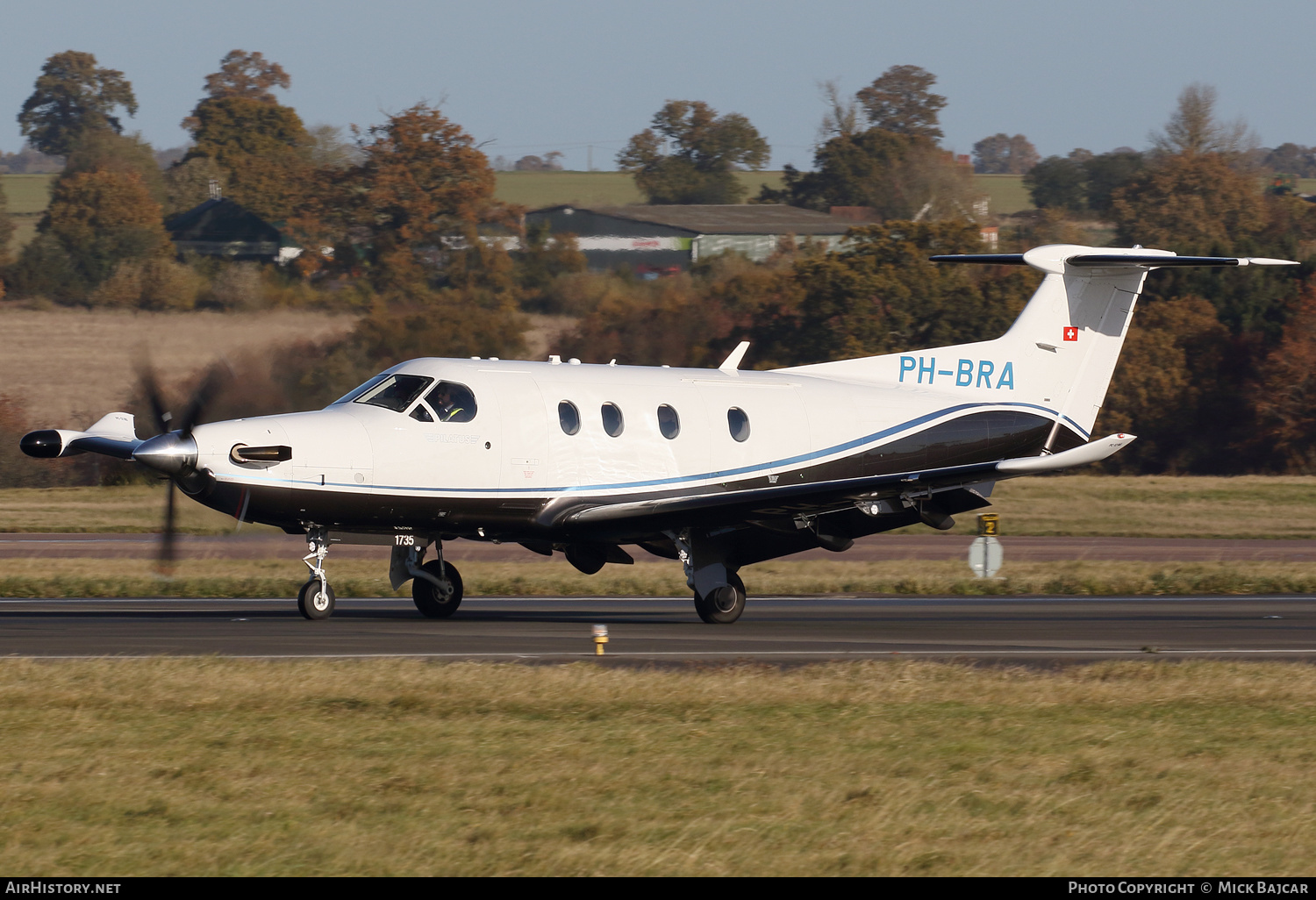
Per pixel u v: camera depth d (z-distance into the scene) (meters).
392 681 39.25
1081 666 45.59
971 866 24.22
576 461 60.25
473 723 34.41
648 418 62.38
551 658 46.06
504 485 58.75
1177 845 25.44
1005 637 55.34
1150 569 89.56
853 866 24.08
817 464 66.06
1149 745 33.53
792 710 36.75
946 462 69.44
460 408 58.38
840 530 62.03
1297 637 56.66
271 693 37.47
